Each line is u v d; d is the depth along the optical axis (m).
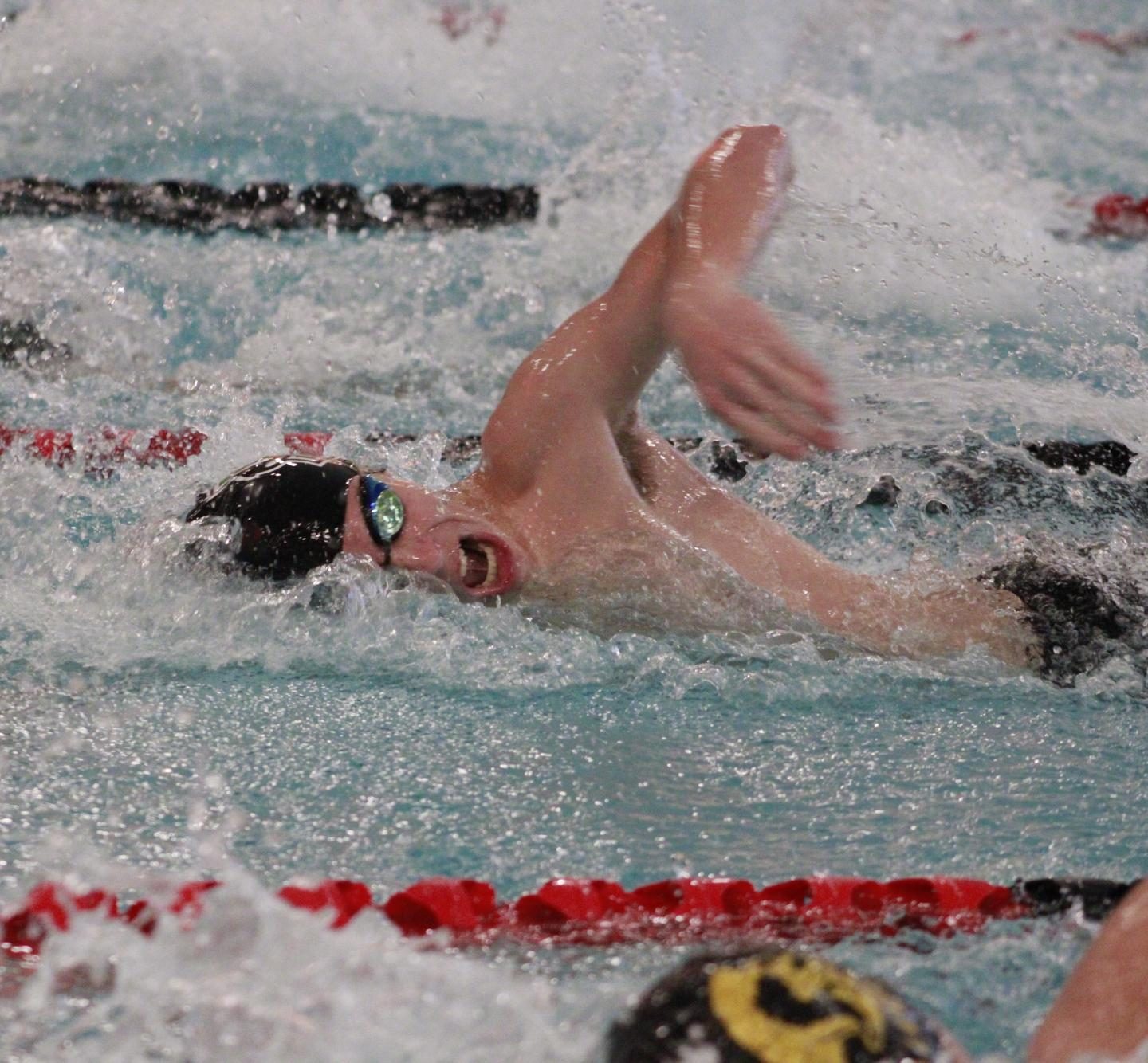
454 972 3.00
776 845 4.37
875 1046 2.37
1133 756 5.16
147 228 13.20
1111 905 3.72
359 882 3.95
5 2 17.05
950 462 7.81
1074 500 7.49
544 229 13.26
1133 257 11.90
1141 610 6.16
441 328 11.34
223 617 6.28
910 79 16.61
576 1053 2.70
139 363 10.45
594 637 6.27
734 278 5.32
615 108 15.41
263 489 6.25
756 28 16.94
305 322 11.34
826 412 4.78
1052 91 16.67
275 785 4.76
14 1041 2.88
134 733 5.23
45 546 7.14
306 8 17.39
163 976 2.93
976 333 9.66
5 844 4.19
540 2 17.34
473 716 5.53
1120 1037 2.56
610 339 6.18
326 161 14.62
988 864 4.23
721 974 2.50
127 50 16.42
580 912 3.60
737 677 5.97
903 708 5.71
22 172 13.98
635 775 4.94
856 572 6.57
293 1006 2.82
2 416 9.23
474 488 6.41
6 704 5.47
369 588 6.20
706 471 8.12
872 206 11.66
